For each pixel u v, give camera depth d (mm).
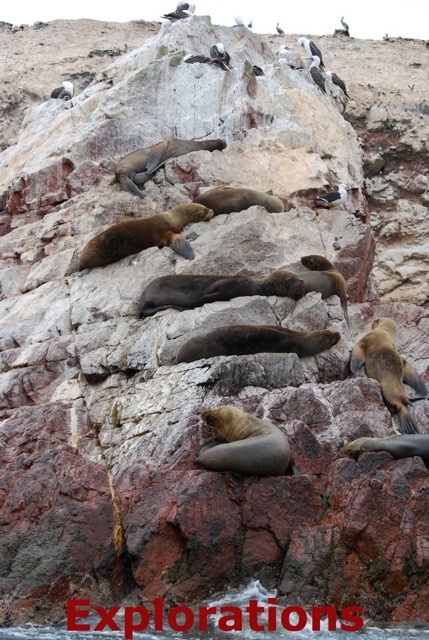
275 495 15656
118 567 15484
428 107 43094
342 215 25484
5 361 21281
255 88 30594
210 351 19234
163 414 17891
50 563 15141
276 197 26062
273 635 13992
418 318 23250
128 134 29078
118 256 23531
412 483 15875
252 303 20672
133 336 20438
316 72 34375
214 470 15906
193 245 23469
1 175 30906
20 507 15734
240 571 15336
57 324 21859
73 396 19828
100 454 18203
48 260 24891
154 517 15500
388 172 41219
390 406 18781
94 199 26656
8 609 14844
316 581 15047
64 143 29312
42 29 49938
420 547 15203
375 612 14969
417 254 38531
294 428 16672
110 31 49469
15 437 18359
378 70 46531
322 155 30906
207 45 32812
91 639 13852
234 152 28500
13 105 43625
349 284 24328
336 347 19953
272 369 18531
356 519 15203
